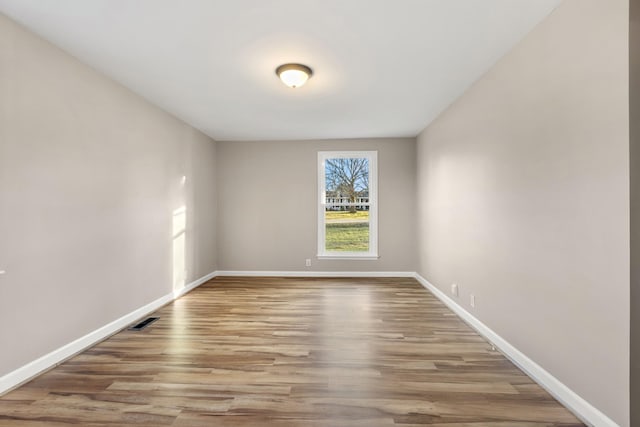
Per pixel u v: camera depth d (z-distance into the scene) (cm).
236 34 229
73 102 257
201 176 504
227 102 368
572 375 185
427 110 399
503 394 201
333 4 195
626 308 152
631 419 151
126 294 322
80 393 201
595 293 169
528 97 225
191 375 223
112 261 302
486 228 287
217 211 566
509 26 217
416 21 213
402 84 317
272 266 566
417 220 537
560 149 193
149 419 176
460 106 347
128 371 229
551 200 202
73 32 224
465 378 220
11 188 209
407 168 551
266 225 568
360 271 559
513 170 244
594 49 168
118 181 311
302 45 244
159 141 385
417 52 254
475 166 309
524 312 231
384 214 554
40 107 229
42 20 210
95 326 279
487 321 287
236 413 182
